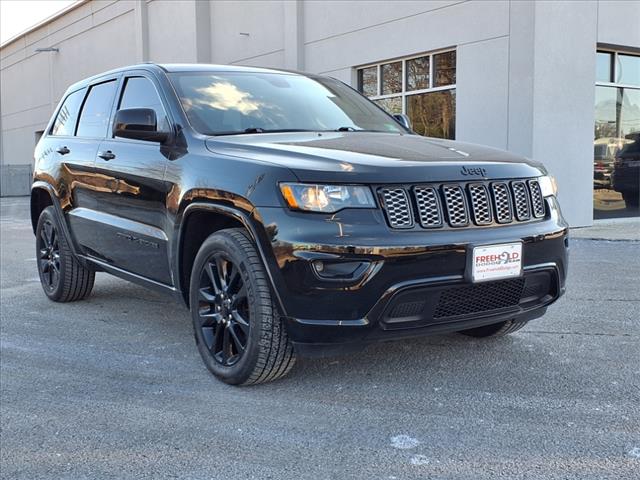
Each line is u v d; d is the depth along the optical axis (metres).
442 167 3.54
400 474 2.84
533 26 10.63
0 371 4.34
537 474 2.81
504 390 3.78
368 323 3.32
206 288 4.04
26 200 28.36
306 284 3.33
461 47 11.91
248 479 2.84
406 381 3.94
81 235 5.59
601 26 11.38
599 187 12.39
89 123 5.65
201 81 4.74
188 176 4.02
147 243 4.54
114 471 2.95
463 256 3.44
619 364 4.20
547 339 4.76
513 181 3.76
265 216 3.45
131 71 5.20
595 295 6.21
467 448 3.07
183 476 2.89
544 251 3.78
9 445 3.25
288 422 3.40
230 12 18.19
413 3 12.75
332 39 14.74
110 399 3.80
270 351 3.62
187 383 4.01
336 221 3.30
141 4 21.72
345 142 3.98
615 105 12.34
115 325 5.43
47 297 6.54
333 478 2.83
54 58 28.77
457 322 3.56
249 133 4.30
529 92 10.80
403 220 3.38
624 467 2.86
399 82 13.50
